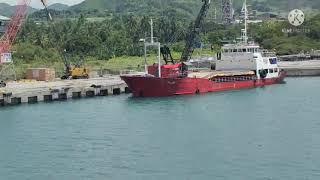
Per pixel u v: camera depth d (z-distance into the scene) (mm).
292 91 175625
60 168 89500
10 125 124062
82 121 126812
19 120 129750
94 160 93438
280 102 150125
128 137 109250
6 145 105312
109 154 96938
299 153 94500
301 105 143375
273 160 90688
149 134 111375
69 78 199250
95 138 109062
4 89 161500
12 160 94812
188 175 84062
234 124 119375
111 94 174750
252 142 102625
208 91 174875
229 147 99375
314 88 182750
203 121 123625
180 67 171875
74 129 118000
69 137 110438
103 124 122750
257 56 194625
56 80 192625
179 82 165750
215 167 87625
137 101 156750
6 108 148500
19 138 110750
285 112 133000
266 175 83312
